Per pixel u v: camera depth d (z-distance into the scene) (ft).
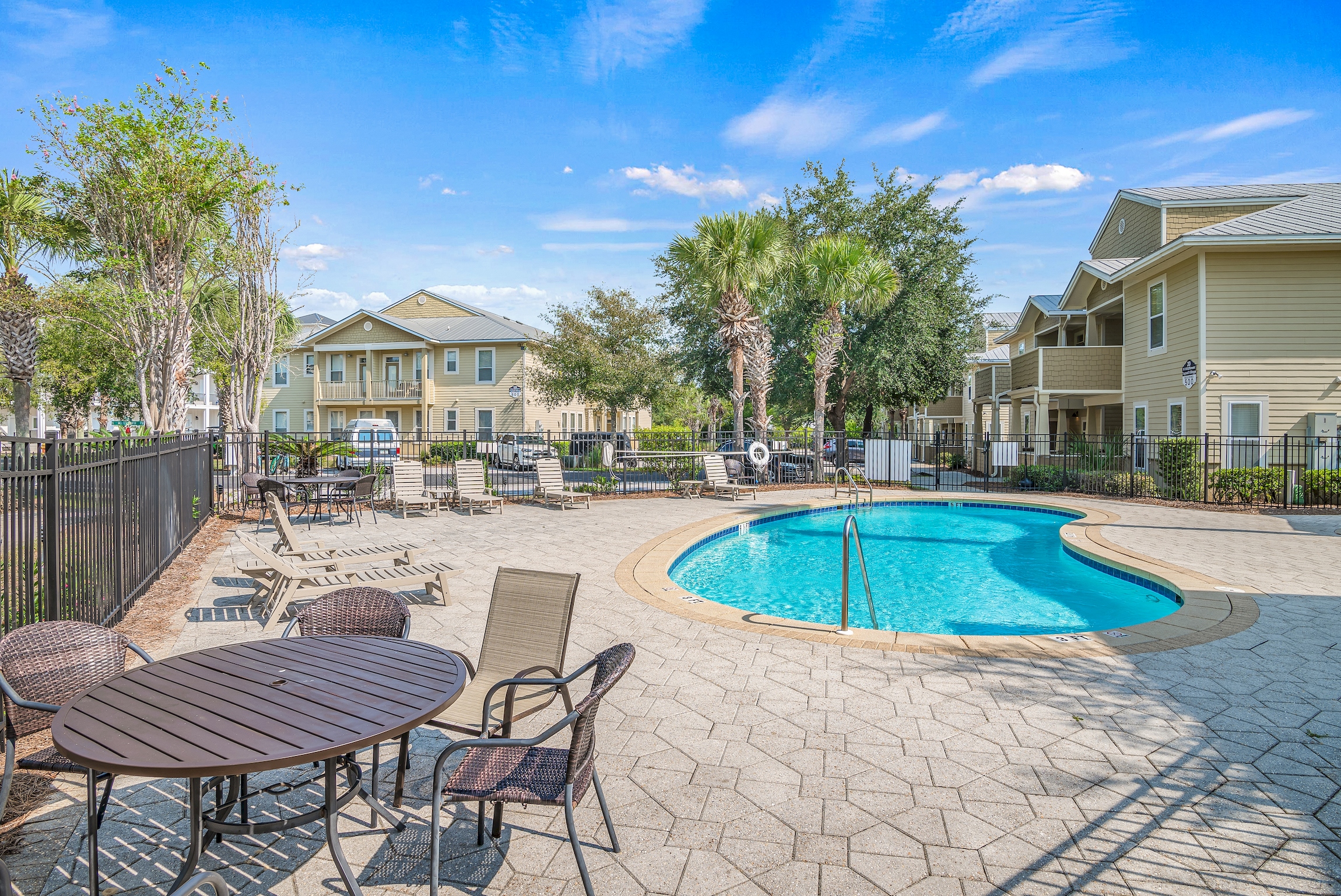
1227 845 9.43
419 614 21.45
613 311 94.17
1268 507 47.42
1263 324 51.55
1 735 11.66
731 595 29.99
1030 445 71.56
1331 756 11.99
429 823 10.19
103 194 43.70
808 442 89.56
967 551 39.09
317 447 52.90
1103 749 12.28
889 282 65.67
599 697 7.63
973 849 9.37
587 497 50.21
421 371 110.73
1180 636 18.89
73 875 8.95
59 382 90.68
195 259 50.01
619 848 9.41
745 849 9.39
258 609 21.63
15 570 13.75
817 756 12.10
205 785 10.20
